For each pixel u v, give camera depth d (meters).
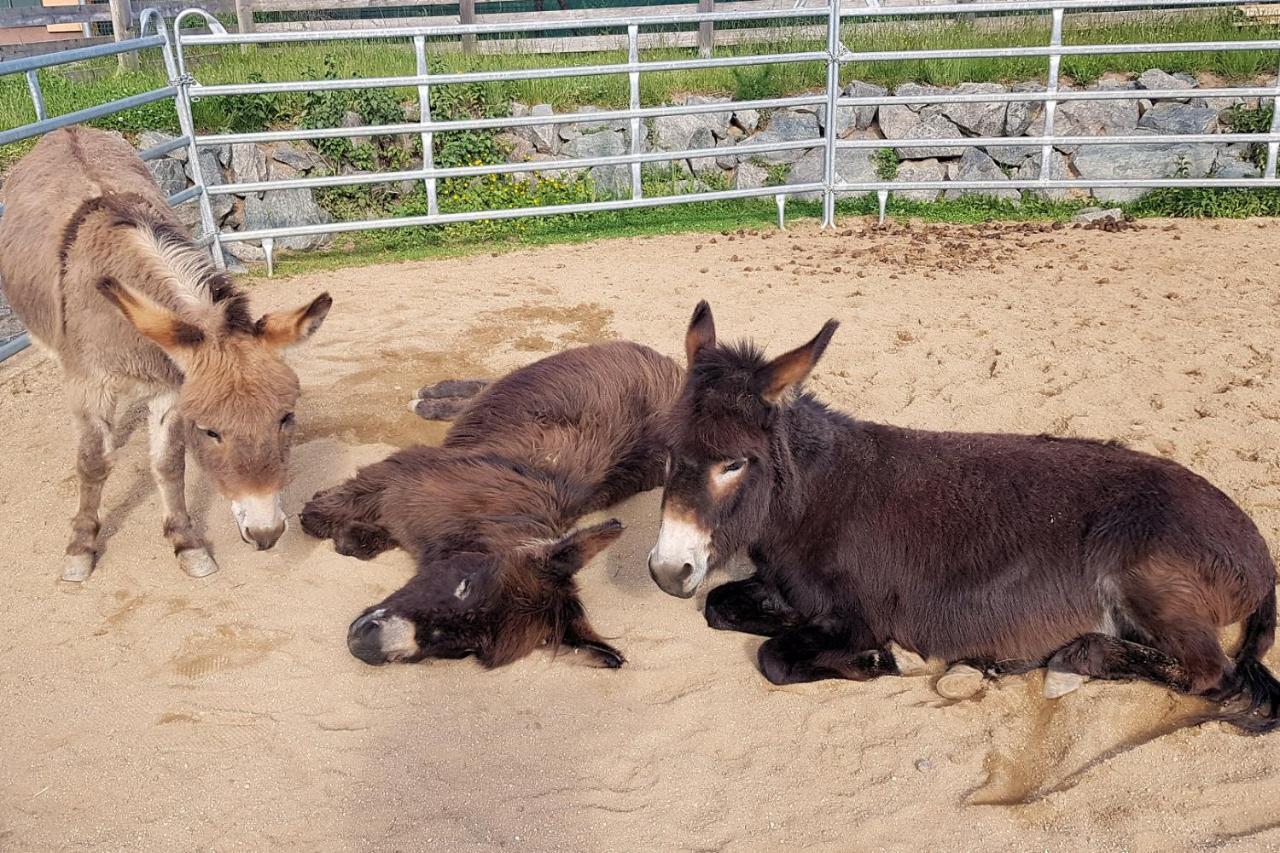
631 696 3.77
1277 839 3.00
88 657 3.88
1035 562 3.74
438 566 3.80
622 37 13.20
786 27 12.87
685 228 10.02
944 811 3.21
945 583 3.83
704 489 3.46
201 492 5.11
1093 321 7.11
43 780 3.29
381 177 8.95
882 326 7.14
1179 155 10.59
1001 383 6.18
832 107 9.49
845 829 3.15
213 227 8.66
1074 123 10.85
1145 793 3.20
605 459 4.90
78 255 4.11
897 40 11.88
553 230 10.08
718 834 3.14
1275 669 3.76
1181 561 3.49
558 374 5.18
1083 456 3.91
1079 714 3.56
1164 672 3.64
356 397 6.07
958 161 10.96
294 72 11.33
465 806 3.23
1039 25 12.20
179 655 3.89
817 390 6.12
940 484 3.88
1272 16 12.04
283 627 4.07
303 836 3.11
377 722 3.59
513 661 3.83
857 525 3.88
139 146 9.02
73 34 17.11
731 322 7.25
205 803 3.22
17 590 4.30
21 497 5.01
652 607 4.34
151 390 4.23
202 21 14.75
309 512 4.65
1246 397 5.90
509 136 10.76
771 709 3.69
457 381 5.98
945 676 3.82
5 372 6.59
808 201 10.93
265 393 3.55
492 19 13.36
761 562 4.12
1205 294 7.60
